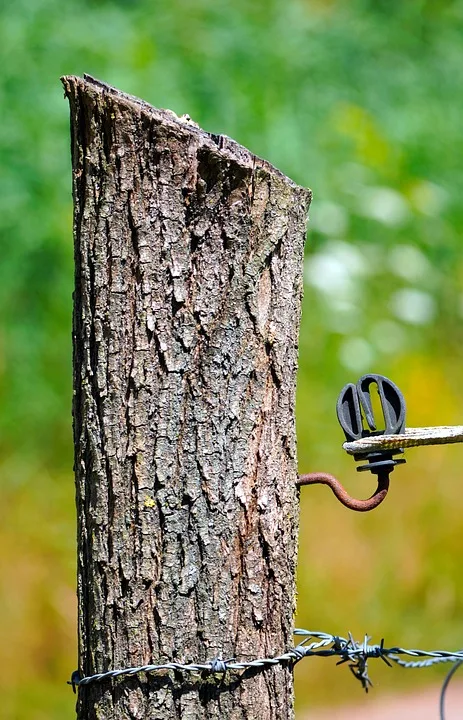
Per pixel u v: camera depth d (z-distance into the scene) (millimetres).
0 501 6484
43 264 7977
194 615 2721
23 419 7137
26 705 5395
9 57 9047
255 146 8891
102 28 9852
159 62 9445
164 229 2654
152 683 2727
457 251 8977
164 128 2625
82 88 2652
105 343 2703
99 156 2666
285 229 2736
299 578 6125
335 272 8203
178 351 2680
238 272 2688
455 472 6887
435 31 11539
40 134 8555
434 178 9648
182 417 2693
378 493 2830
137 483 2697
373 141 9305
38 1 9938
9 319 7680
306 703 5695
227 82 9375
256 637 2779
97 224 2682
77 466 2820
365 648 3061
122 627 2732
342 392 2832
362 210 8781
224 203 2666
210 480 2703
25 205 8148
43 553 6133
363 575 6262
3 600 5781
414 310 8297
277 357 2758
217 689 2748
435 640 6145
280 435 2787
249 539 2752
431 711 5641
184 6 10570
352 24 11211
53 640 5695
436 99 10648
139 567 2713
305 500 6617
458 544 6551
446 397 7750
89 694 2809
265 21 10719
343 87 10234
